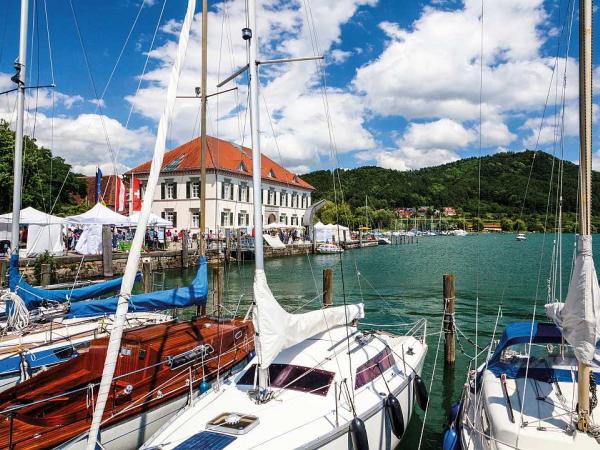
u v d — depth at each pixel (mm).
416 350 10492
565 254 52812
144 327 10180
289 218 70875
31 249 26875
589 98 5152
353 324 10992
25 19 12078
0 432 6781
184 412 7043
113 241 34656
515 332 7941
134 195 28703
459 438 7395
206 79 13914
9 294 10664
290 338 7426
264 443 6145
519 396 6922
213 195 53875
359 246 66562
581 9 5125
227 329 10461
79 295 11680
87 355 8727
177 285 29750
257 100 7477
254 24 7551
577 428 5816
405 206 160500
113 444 7289
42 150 40781
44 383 8273
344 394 7473
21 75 11984
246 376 7953
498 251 62250
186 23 7004
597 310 5391
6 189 33781
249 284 31219
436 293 26844
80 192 51531
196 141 59719
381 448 7520
